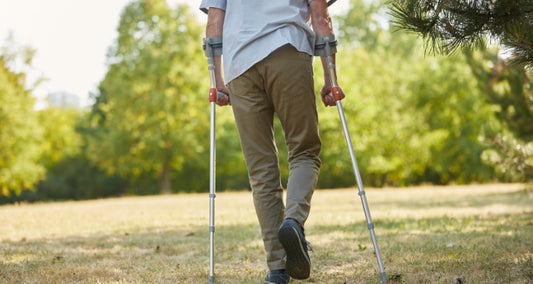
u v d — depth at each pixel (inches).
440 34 112.7
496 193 487.8
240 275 120.6
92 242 187.3
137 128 989.2
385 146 1051.3
